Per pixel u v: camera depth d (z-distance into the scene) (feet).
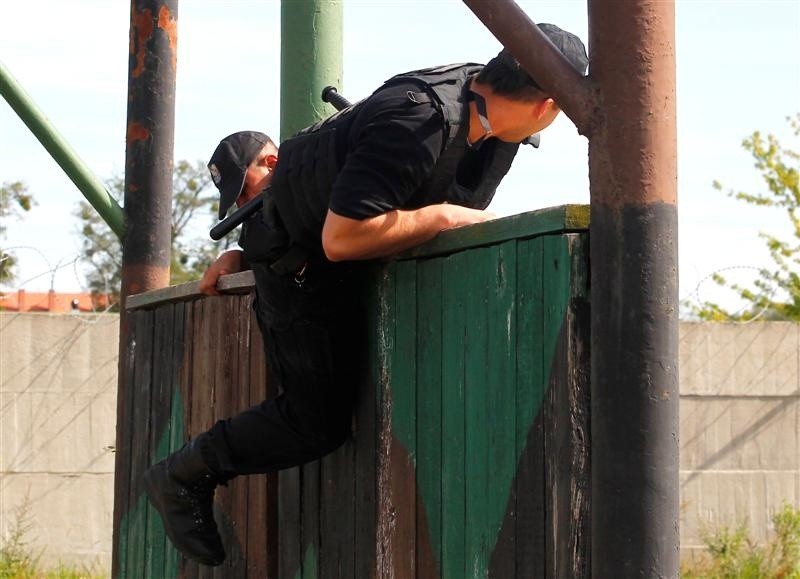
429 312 12.88
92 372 43.42
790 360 44.11
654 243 9.80
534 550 10.79
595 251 10.11
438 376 12.67
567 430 10.32
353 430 14.66
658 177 9.84
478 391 11.87
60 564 40.50
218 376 18.49
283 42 20.88
